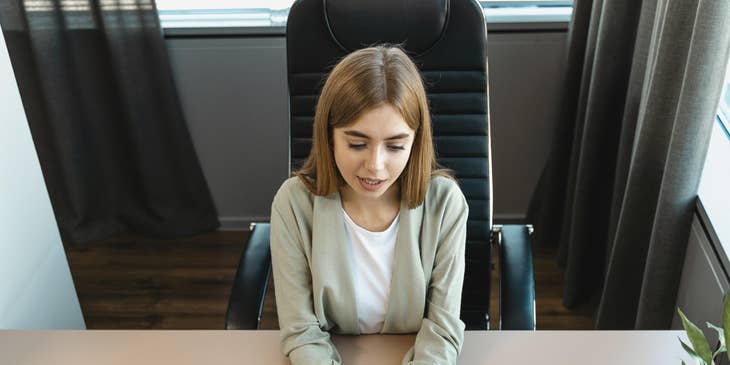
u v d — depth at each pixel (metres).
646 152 1.59
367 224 1.12
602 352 1.07
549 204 2.38
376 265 1.13
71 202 2.52
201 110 2.42
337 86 0.94
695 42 1.33
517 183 2.52
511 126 2.40
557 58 2.27
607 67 1.85
